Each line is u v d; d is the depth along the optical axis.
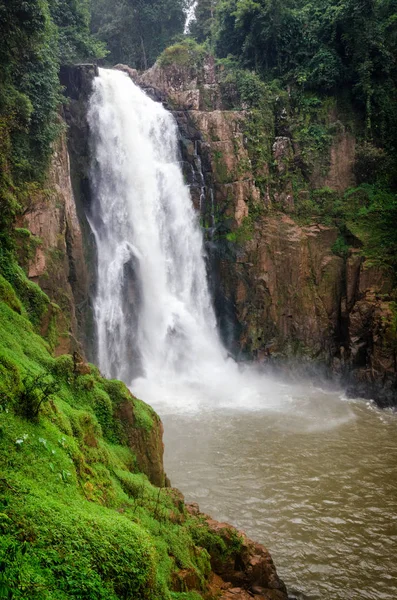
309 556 12.45
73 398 10.39
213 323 28.70
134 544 6.29
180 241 28.19
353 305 27.25
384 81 31.94
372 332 24.84
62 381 10.51
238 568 10.30
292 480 16.02
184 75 33.44
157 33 44.28
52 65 19.52
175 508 10.06
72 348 17.17
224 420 20.98
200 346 27.53
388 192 29.50
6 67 16.80
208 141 29.08
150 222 27.16
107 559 5.78
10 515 5.44
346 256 28.41
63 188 21.36
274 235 28.61
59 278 19.77
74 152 24.50
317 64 31.86
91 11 44.06
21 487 6.02
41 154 19.25
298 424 20.77
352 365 25.80
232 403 23.27
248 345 27.77
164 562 7.84
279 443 18.77
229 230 28.55
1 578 4.48
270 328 28.14
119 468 9.73
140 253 26.30
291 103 32.06
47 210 19.44
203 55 34.00
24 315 13.24
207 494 15.06
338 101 32.06
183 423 20.52
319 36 32.47
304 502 14.77
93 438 9.32
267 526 13.59
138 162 27.14
